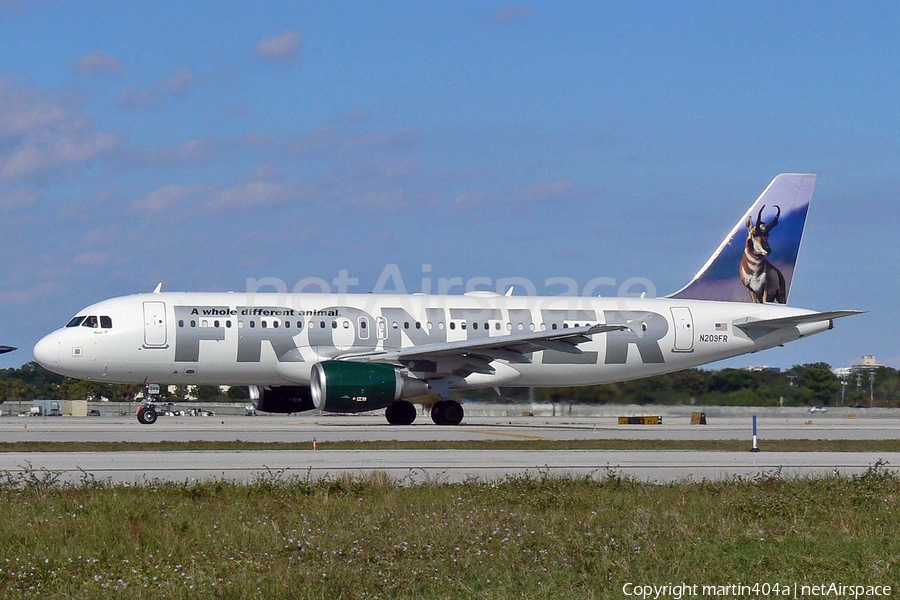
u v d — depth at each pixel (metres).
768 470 33.59
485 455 37.06
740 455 38.94
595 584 17.02
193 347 52.28
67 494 24.14
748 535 20.66
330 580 16.62
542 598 16.08
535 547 19.30
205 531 20.28
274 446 39.38
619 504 24.44
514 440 43.16
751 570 17.92
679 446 41.97
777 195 63.78
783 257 63.72
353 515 22.14
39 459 34.12
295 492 25.03
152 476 29.66
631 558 18.50
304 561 18.05
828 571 17.81
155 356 52.00
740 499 24.97
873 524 22.55
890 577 17.39
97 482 26.44
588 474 30.89
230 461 33.97
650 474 32.09
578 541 19.62
